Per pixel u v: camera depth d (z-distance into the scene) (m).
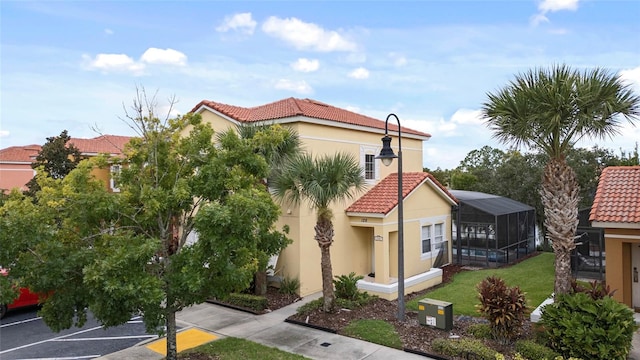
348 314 12.67
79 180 8.09
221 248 7.31
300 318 12.41
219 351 10.04
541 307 10.60
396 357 9.73
